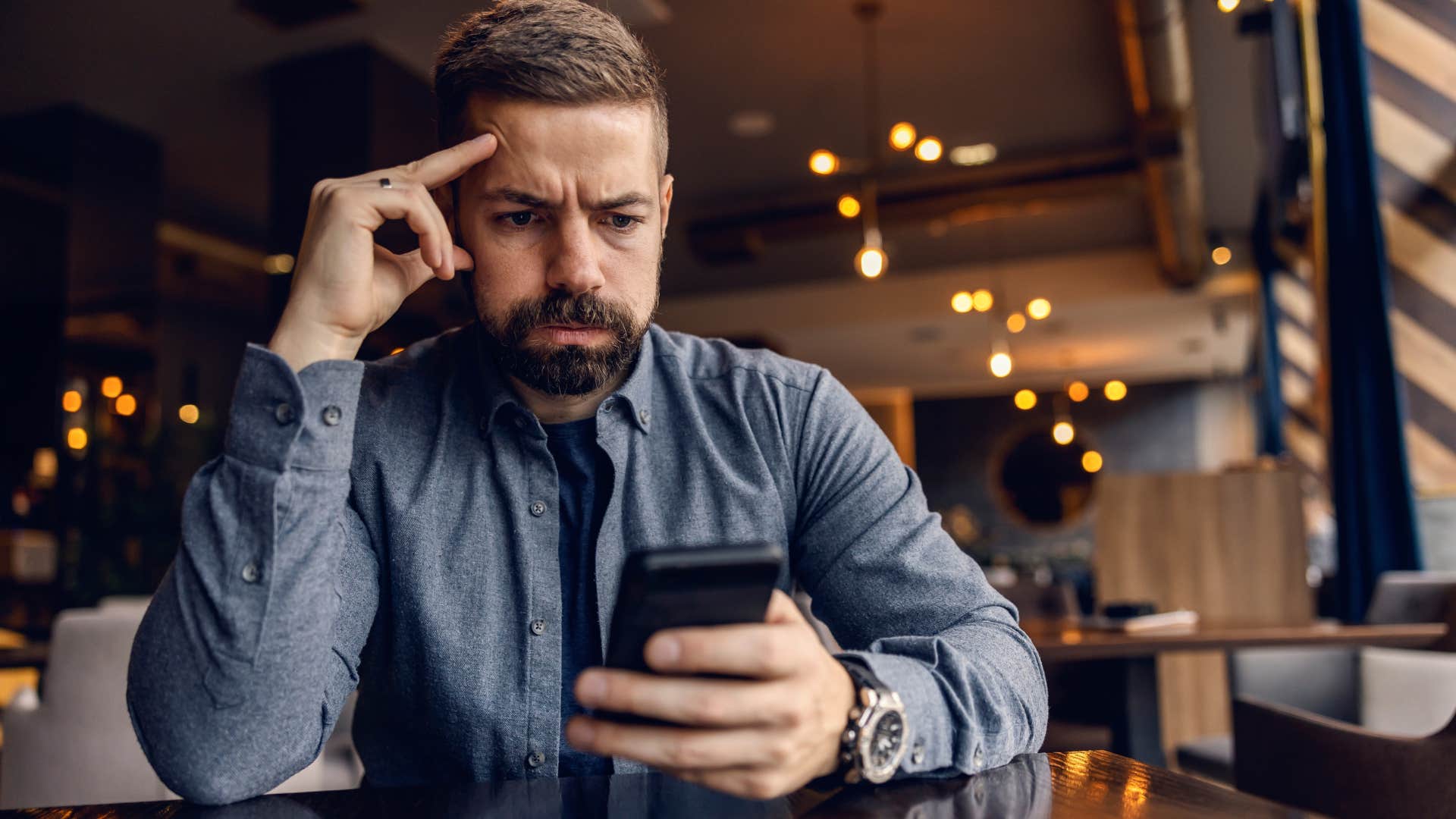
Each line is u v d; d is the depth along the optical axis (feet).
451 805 2.52
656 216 3.29
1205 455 44.80
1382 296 13.08
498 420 3.58
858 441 3.80
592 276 3.15
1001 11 16.75
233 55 16.51
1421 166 13.84
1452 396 13.98
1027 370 43.47
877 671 2.60
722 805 2.46
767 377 3.91
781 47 17.80
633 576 1.96
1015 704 2.96
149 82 17.48
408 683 3.45
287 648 2.80
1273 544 11.11
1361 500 13.19
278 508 2.82
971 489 48.08
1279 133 17.15
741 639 2.07
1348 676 8.93
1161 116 17.89
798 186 24.47
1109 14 16.89
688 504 3.70
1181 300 30.86
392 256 3.29
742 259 25.11
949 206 22.40
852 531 3.66
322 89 16.30
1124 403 46.19
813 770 2.27
